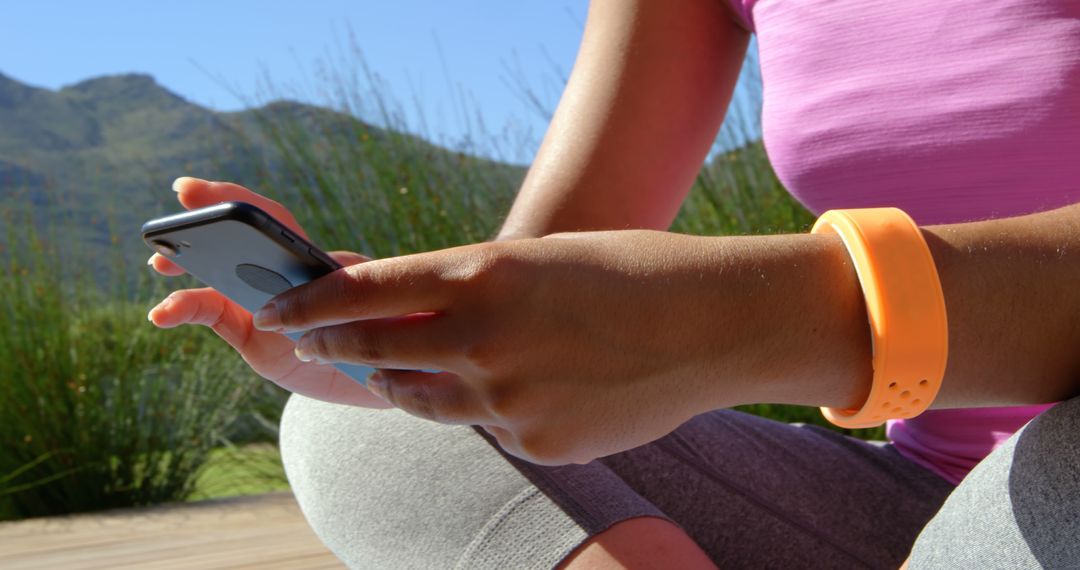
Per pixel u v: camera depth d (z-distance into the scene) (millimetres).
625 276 417
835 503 743
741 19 925
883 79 753
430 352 415
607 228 856
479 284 404
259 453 3408
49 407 2957
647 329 417
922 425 785
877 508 750
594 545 597
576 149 872
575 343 412
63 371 2996
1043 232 451
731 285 427
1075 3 681
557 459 450
